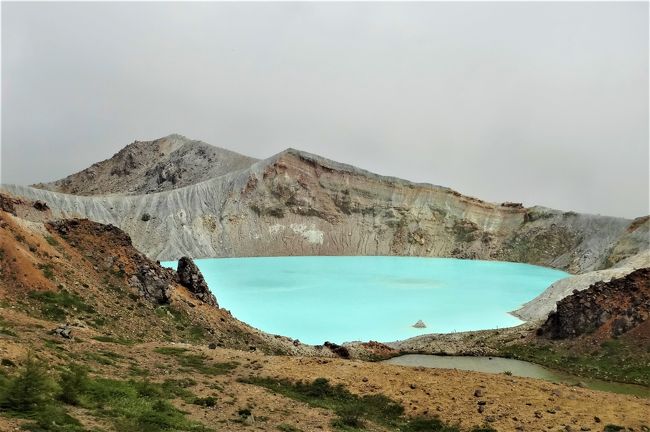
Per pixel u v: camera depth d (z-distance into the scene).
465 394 36.56
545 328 74.62
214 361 43.28
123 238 64.50
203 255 191.38
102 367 34.50
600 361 61.91
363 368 42.41
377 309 109.12
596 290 72.12
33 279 49.38
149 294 58.81
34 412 21.98
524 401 35.12
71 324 45.94
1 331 36.06
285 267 168.00
